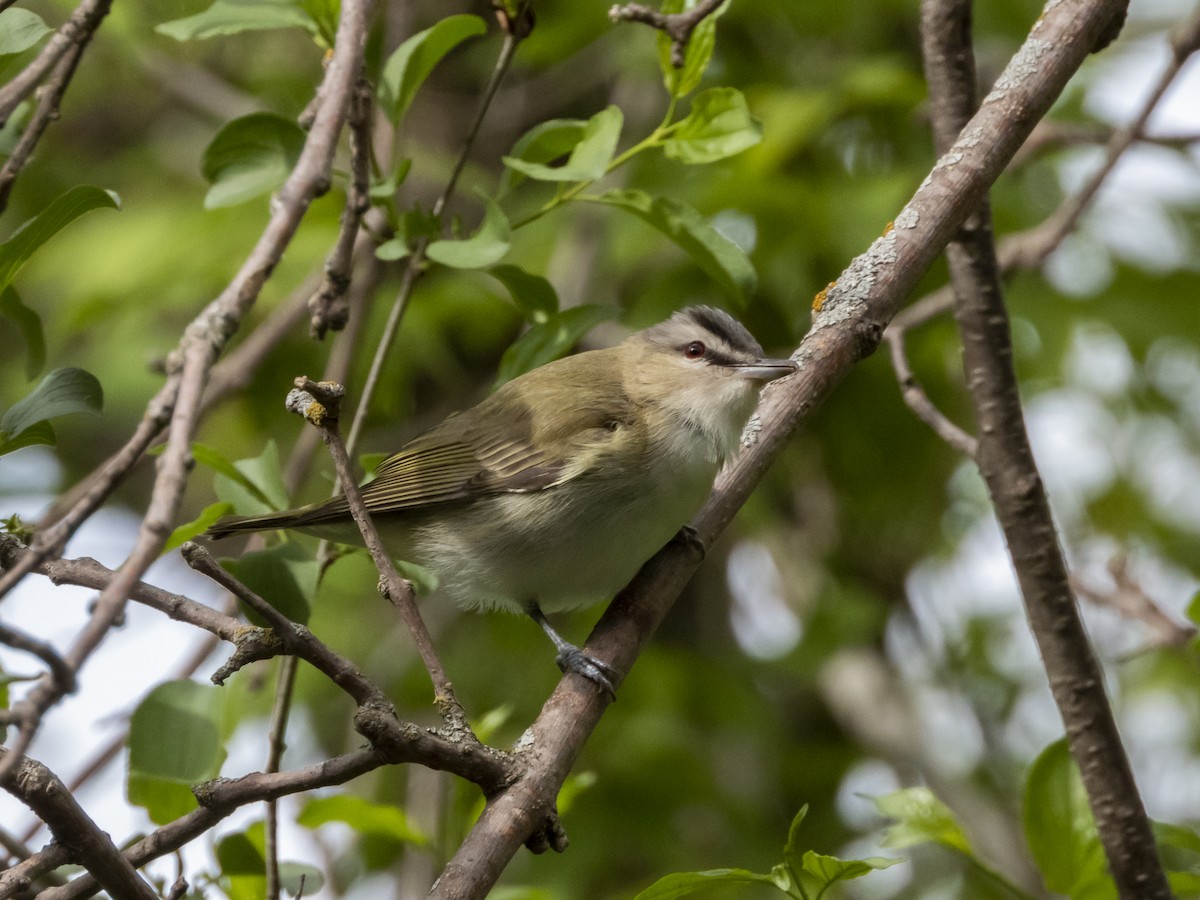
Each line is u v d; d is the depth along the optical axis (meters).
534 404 8.91
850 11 12.68
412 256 7.72
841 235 11.34
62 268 12.30
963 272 7.76
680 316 9.16
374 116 9.59
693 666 13.12
